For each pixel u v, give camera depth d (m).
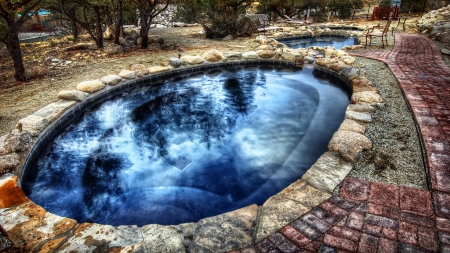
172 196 3.34
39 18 22.84
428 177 2.81
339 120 4.93
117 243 2.21
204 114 5.57
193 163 3.99
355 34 13.10
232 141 4.52
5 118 4.59
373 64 7.29
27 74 6.75
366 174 2.95
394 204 2.48
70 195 3.33
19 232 2.34
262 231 2.30
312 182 2.86
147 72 6.98
